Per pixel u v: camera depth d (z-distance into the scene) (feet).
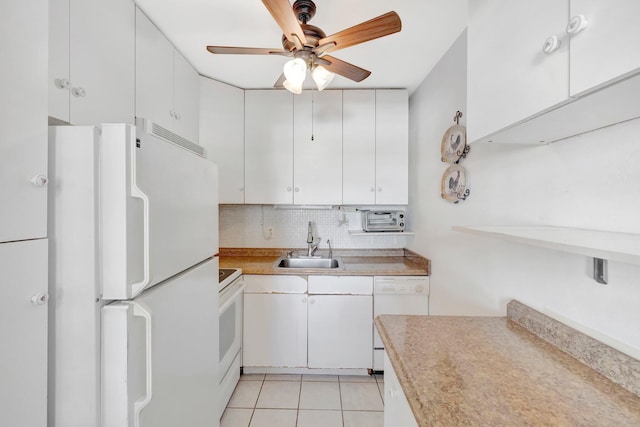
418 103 7.74
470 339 3.30
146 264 2.47
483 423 2.00
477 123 3.29
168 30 5.45
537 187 3.56
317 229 8.95
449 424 1.99
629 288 2.49
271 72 7.07
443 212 6.21
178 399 3.09
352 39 4.09
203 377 3.74
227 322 6.14
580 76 2.00
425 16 4.91
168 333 2.89
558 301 3.23
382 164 7.90
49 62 3.24
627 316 2.50
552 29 2.26
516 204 3.94
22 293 2.07
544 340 3.26
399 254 8.87
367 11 4.80
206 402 3.84
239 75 7.23
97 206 2.31
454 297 5.73
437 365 2.75
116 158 2.31
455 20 5.01
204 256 3.81
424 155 7.29
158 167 2.69
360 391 6.61
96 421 2.31
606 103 2.17
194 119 6.97
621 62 1.73
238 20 5.14
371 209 8.82
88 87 3.79
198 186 3.61
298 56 4.44
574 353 2.88
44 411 2.20
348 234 8.96
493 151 4.45
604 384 2.45
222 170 7.68
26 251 2.09
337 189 7.92
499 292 4.32
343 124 7.89
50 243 2.30
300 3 4.36
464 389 2.38
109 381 2.33
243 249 8.90
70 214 2.29
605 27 1.82
